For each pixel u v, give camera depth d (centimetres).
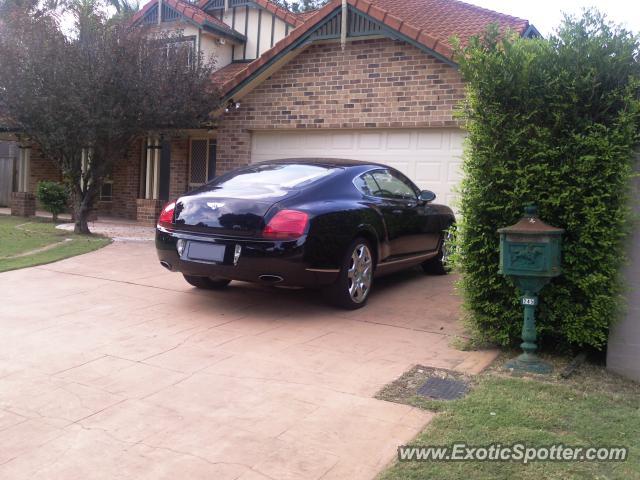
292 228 577
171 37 1288
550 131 495
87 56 1070
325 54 1094
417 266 942
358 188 681
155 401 410
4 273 812
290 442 354
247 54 1567
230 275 593
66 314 618
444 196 1003
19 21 1206
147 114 1101
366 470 325
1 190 2030
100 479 314
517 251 472
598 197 479
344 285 634
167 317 613
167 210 645
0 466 326
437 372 471
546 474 319
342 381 449
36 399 411
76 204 1234
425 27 1152
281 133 1163
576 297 504
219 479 314
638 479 315
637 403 424
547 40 502
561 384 452
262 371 467
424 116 1008
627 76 482
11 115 1126
